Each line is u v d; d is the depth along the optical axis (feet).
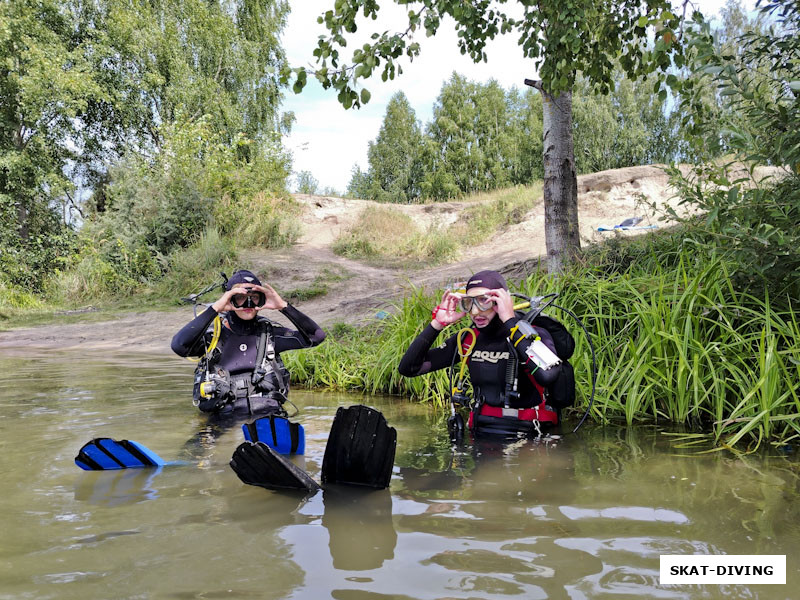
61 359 24.23
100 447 8.70
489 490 7.97
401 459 9.63
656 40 13.41
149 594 4.94
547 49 15.78
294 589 5.06
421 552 5.89
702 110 13.97
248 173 60.29
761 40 11.31
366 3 13.24
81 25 69.26
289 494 7.85
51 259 56.44
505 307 10.99
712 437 10.89
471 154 157.17
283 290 40.57
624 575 5.32
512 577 5.31
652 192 53.16
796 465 8.99
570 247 19.25
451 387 12.16
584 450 10.09
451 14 14.39
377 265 48.70
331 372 18.16
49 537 6.28
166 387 16.81
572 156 19.44
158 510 7.18
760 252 11.44
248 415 12.67
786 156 10.53
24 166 60.29
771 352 10.85
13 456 9.64
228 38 81.10
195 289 46.09
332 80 13.23
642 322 14.12
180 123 62.18
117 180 57.88
